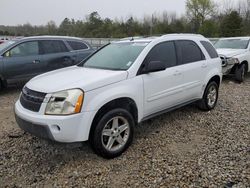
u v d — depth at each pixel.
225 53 9.94
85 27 58.19
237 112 6.16
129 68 4.32
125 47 5.07
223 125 5.31
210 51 6.15
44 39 8.53
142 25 55.34
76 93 3.60
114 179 3.48
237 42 11.12
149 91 4.49
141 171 3.65
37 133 3.67
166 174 3.56
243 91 8.55
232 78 10.60
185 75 5.23
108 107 3.95
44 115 3.58
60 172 3.66
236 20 44.62
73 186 3.35
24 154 4.15
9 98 7.58
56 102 3.58
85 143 4.10
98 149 3.83
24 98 3.95
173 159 3.95
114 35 52.72
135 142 4.53
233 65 9.75
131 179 3.47
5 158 4.03
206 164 3.78
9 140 4.64
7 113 6.18
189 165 3.76
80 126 3.61
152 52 4.72
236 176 3.46
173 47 5.17
